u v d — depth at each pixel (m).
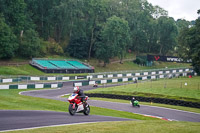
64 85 60.34
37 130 10.12
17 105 23.59
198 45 64.12
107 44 94.31
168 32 127.56
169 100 35.03
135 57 120.06
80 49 95.19
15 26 81.75
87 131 9.97
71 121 13.55
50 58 85.19
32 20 92.81
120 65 103.00
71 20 101.06
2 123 11.70
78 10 98.38
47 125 11.91
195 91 39.91
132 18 125.12
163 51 134.38
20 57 81.19
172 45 130.25
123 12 124.25
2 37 72.50
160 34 128.75
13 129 10.54
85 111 16.89
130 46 129.38
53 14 93.00
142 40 123.50
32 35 82.38
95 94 43.91
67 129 10.39
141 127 11.24
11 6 81.00
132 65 106.81
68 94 47.38
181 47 85.12
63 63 82.81
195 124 13.26
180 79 62.94
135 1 133.12
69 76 67.94
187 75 79.06
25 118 13.55
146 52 134.50
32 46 80.25
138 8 135.12
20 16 82.31
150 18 135.38
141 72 84.19
